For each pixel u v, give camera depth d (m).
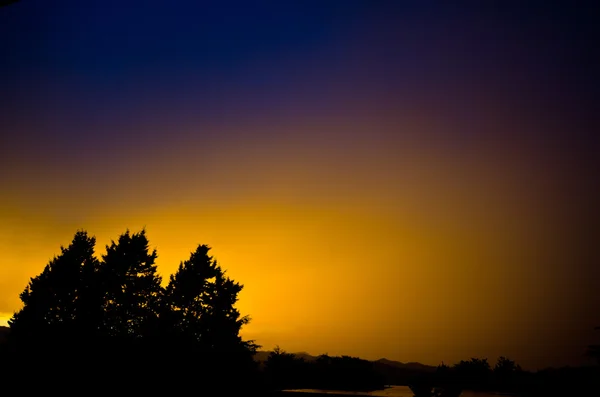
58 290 23.69
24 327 21.91
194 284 26.47
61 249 25.55
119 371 20.73
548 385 19.09
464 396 18.72
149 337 23.36
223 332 25.56
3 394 17.83
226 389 22.53
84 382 19.66
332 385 27.17
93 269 25.12
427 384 18.02
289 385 26.86
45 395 18.22
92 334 22.45
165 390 20.77
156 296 26.30
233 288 27.52
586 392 17.34
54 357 20.64
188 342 23.83
